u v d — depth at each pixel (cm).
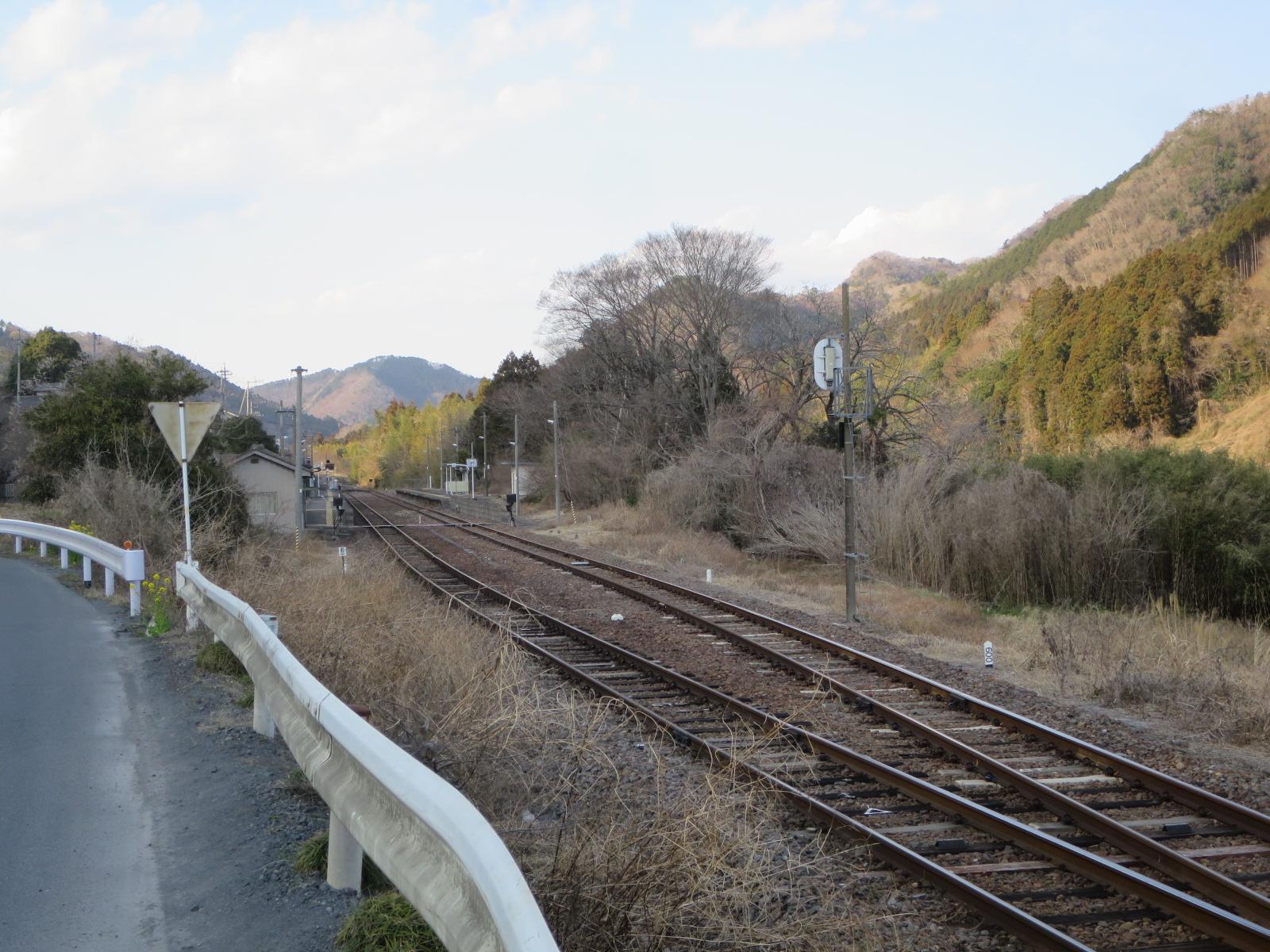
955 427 3328
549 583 2288
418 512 6122
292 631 1076
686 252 5600
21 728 830
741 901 510
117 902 503
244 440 5897
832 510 2903
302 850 554
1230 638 1686
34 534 2261
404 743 704
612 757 852
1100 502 2288
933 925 552
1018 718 973
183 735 812
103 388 3066
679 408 5578
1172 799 775
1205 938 536
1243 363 5522
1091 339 5984
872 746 916
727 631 1507
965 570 2316
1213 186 7444
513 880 317
